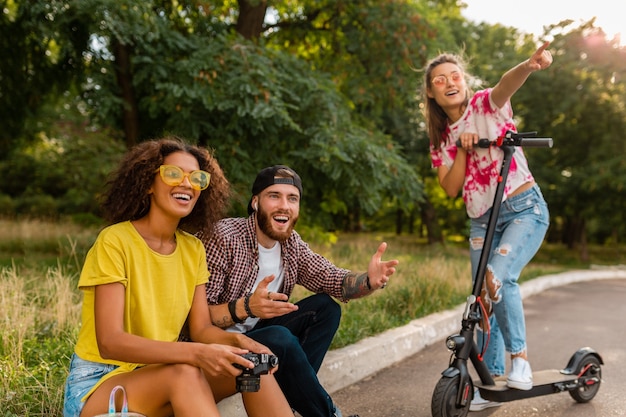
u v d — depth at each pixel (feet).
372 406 11.53
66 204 66.49
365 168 29.68
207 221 8.52
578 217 69.36
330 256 32.76
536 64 9.79
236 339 7.72
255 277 9.26
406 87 35.17
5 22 30.68
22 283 16.40
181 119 26.84
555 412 11.12
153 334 7.34
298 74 29.25
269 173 9.16
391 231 128.47
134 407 6.75
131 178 7.47
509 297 10.53
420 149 62.28
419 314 18.86
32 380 9.86
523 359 10.48
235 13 39.70
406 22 33.76
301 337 9.76
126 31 24.64
